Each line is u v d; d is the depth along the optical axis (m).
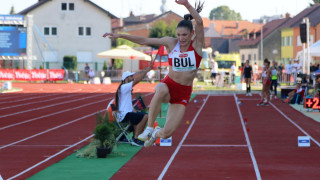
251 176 9.77
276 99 31.19
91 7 67.25
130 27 95.56
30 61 55.09
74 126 18.22
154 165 10.93
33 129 17.42
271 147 13.44
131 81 13.53
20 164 11.18
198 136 15.60
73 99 32.25
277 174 9.96
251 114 22.69
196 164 11.04
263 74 27.02
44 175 9.97
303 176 9.79
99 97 34.06
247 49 99.44
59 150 13.03
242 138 15.19
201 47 7.16
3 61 60.44
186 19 7.31
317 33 74.06
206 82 50.00
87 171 10.34
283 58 88.06
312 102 22.75
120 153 12.18
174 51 7.16
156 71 55.66
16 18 53.47
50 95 36.03
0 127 18.03
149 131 7.28
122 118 13.24
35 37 61.25
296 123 19.12
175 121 7.23
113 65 66.62
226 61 58.06
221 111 24.17
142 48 70.19
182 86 7.20
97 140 12.09
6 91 39.25
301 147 13.41
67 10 67.00
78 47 67.25
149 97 33.50
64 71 56.41
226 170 10.36
